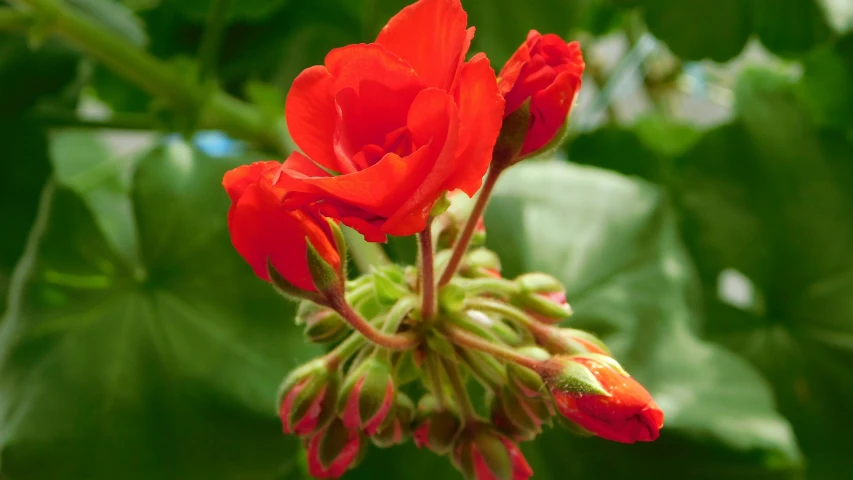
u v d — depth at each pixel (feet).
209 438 1.54
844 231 2.01
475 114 1.16
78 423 1.53
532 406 1.31
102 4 2.06
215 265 1.59
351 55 1.16
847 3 2.01
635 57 2.41
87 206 1.60
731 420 1.55
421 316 1.32
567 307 1.35
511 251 1.63
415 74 1.16
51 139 2.00
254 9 2.09
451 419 1.34
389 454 1.59
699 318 1.64
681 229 2.09
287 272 1.24
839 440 1.92
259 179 1.21
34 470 1.51
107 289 1.58
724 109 3.15
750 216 2.06
